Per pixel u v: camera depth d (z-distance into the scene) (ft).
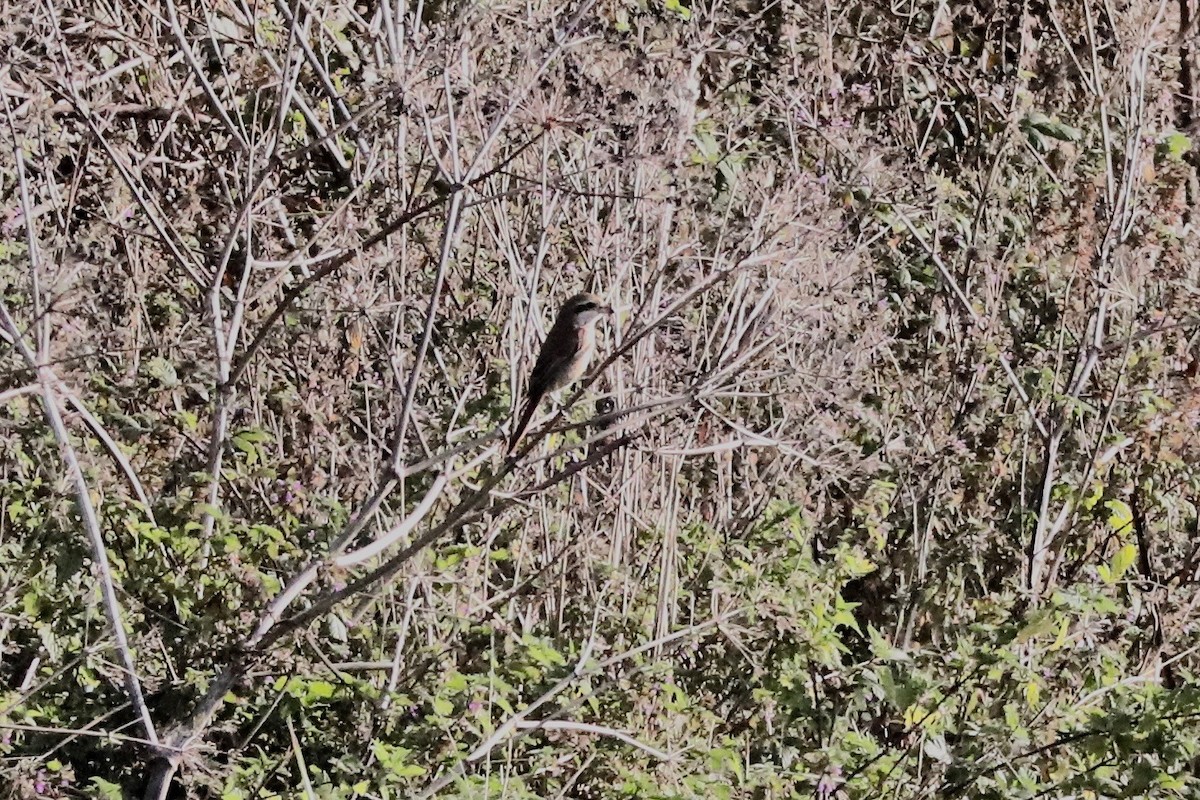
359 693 31.99
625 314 38.29
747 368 35.68
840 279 38.27
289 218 40.75
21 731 29.48
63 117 38.88
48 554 29.48
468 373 38.88
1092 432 47.44
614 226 38.24
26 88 35.76
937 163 55.16
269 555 31.65
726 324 38.14
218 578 30.73
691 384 34.55
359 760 31.40
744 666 37.52
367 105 35.53
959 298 48.21
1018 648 39.24
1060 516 45.80
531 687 34.37
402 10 37.58
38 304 28.12
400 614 34.55
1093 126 53.26
